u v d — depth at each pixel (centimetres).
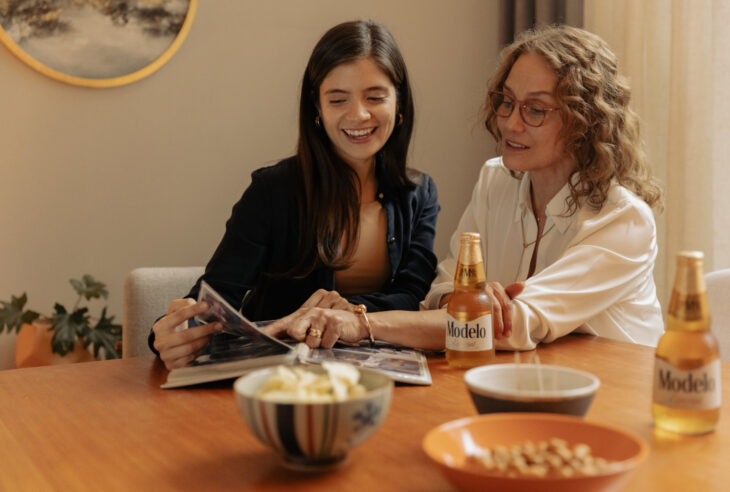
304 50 323
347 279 178
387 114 163
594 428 71
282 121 321
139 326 190
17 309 261
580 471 60
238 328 118
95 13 282
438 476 74
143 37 290
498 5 362
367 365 116
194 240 309
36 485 74
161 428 92
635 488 70
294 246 170
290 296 173
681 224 268
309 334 128
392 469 76
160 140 300
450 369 120
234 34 310
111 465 79
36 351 260
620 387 108
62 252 287
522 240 172
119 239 296
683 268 86
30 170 280
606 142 156
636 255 151
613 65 161
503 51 168
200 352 125
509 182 179
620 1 290
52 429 92
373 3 335
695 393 85
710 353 85
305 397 73
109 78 286
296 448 72
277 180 170
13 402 105
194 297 157
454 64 354
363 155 164
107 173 292
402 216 180
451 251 186
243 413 73
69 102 284
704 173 264
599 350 134
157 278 194
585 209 156
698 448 81
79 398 107
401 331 132
